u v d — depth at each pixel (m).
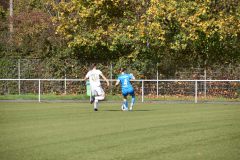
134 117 65.31
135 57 116.38
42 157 36.19
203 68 112.38
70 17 120.19
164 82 113.00
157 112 74.12
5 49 124.75
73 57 120.38
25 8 151.50
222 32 110.56
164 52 116.06
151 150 38.69
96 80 78.62
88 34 118.56
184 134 47.66
